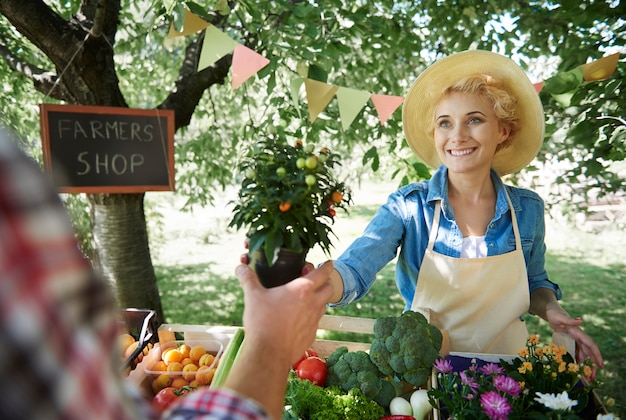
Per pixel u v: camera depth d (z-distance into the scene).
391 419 1.52
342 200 1.06
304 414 1.54
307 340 0.80
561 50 2.74
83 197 3.23
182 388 1.80
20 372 0.29
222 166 3.90
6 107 3.17
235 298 5.58
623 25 2.25
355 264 1.68
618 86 2.15
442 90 1.81
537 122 1.84
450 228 1.82
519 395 1.34
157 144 2.09
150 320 1.96
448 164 1.78
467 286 1.79
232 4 2.68
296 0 2.75
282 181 0.99
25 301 0.29
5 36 3.19
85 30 2.46
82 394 0.32
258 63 1.63
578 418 1.23
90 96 2.54
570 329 1.69
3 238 0.29
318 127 2.95
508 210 1.82
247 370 0.72
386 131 3.00
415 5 3.17
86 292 0.33
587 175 2.44
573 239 7.21
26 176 0.32
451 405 1.33
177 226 9.04
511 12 2.93
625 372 3.66
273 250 0.94
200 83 2.89
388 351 1.61
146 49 3.82
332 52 2.32
